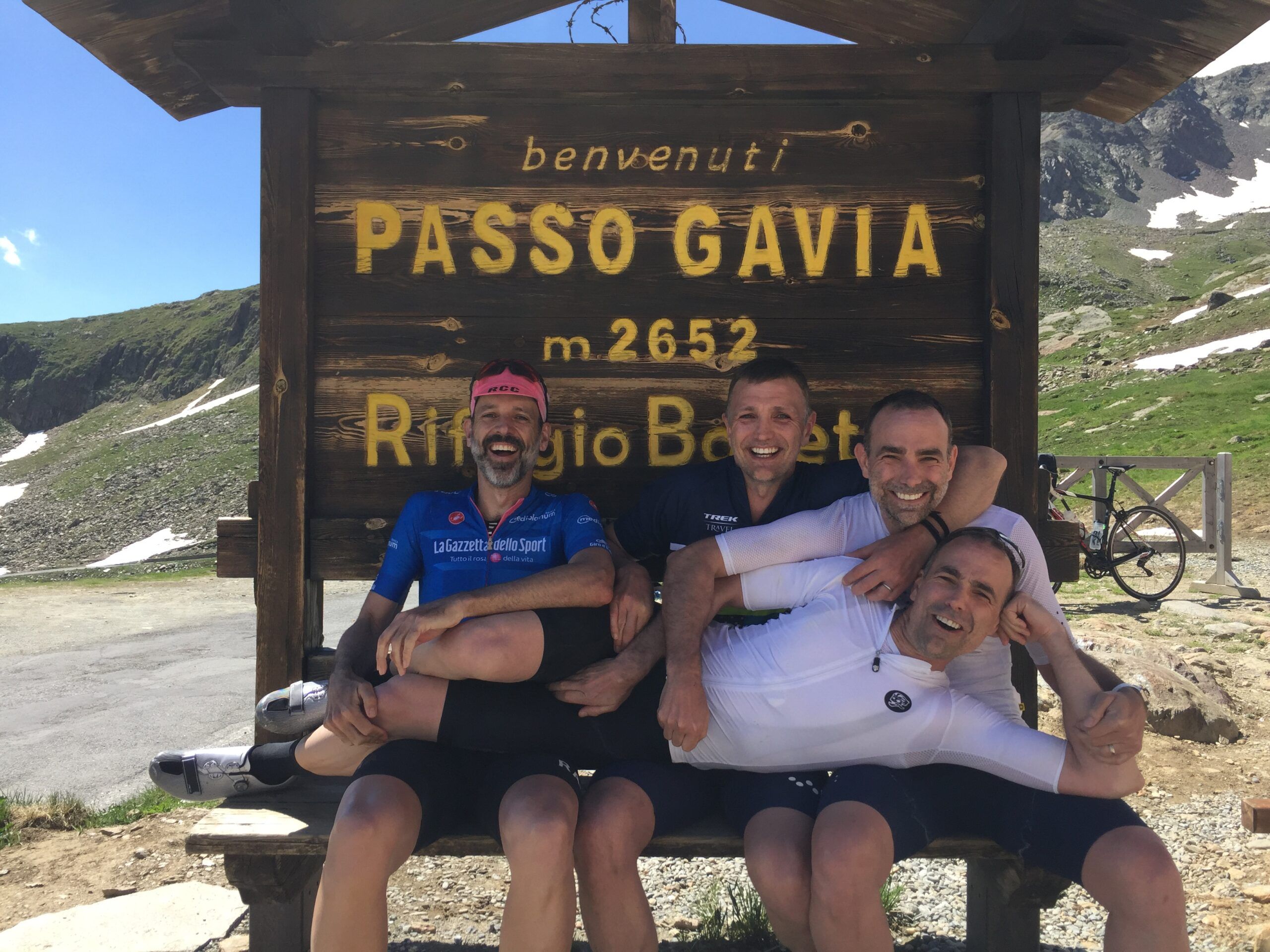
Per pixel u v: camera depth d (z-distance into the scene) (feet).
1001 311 6.73
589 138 6.89
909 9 7.30
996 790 5.09
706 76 6.61
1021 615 5.16
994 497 5.75
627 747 5.29
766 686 5.16
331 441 6.87
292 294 6.68
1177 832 7.95
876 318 6.90
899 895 6.92
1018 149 6.72
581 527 6.09
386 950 4.68
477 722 5.20
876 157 6.89
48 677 18.84
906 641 5.13
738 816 5.16
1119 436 73.82
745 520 6.22
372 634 6.02
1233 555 29.07
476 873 7.51
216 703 16.19
